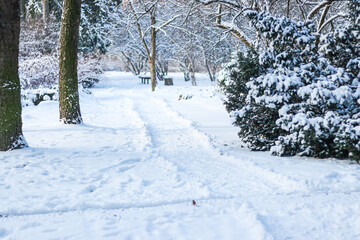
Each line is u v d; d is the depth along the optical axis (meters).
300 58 8.67
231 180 5.92
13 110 8.02
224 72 20.53
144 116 15.60
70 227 4.02
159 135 10.78
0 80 7.82
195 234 3.83
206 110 16.97
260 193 5.21
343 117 7.09
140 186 5.59
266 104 7.98
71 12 11.29
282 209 4.53
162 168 6.74
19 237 3.76
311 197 4.99
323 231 3.89
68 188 5.46
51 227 4.03
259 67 9.13
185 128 12.04
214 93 21.50
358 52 8.41
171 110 16.80
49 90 18.34
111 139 9.85
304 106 7.57
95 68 32.62
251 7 14.96
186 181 5.84
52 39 28.84
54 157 7.53
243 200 4.90
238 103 9.52
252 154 7.94
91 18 33.34
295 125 7.17
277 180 5.80
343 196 5.00
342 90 7.15
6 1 7.53
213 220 4.20
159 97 23.69
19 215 4.44
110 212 4.51
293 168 6.45
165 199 4.92
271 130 8.46
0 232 3.90
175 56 43.91
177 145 9.23
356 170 6.19
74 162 7.12
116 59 59.97
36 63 23.67
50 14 30.14
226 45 35.47
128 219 4.26
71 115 11.89
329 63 8.71
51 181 5.82
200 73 54.41
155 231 3.91
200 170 6.61
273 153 7.79
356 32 8.23
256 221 4.02
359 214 4.28
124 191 5.33
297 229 3.95
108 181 5.88
